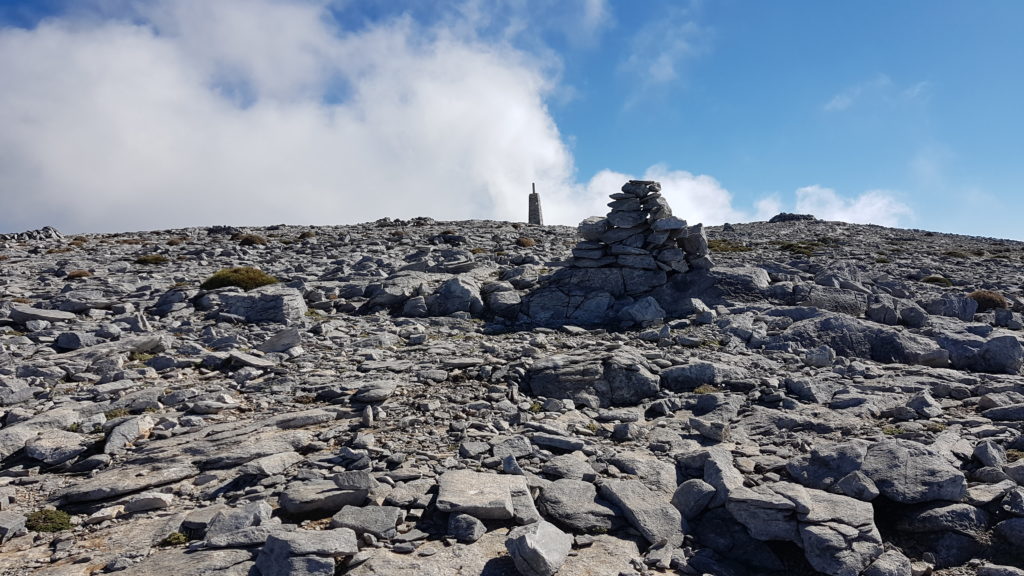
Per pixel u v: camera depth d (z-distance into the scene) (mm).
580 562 7992
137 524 8836
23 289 28734
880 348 18812
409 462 10656
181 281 31281
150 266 37781
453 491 9180
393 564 7613
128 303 24266
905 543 8875
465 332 21984
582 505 9297
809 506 8773
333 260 39688
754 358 17641
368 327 22125
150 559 7750
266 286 27266
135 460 10773
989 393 14172
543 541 7848
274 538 7684
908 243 60406
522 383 15367
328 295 26406
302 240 53938
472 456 10914
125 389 14695
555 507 9227
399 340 20516
